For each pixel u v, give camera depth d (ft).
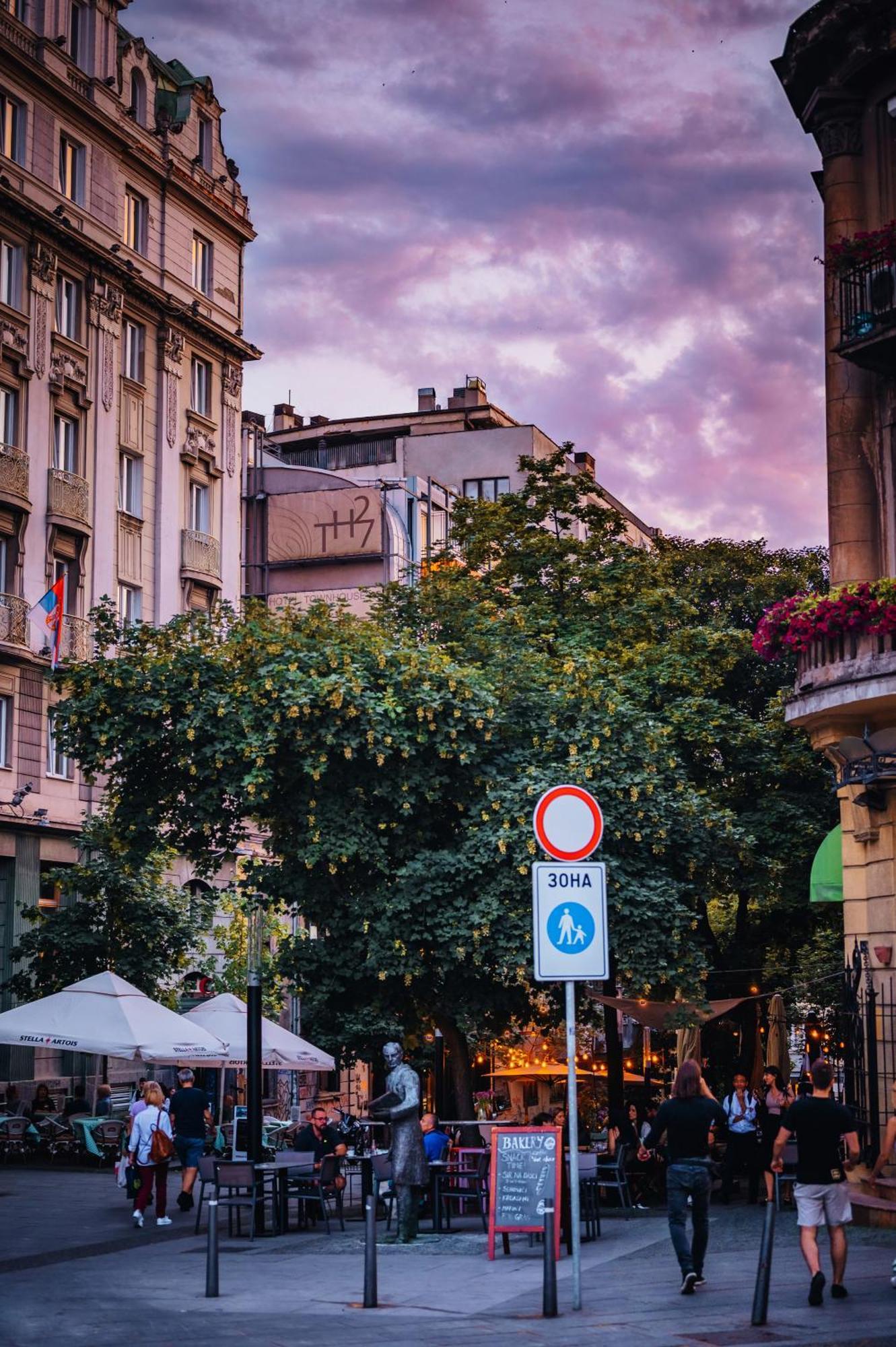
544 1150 57.98
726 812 86.07
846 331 73.36
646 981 81.05
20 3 137.90
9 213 133.59
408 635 99.30
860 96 76.18
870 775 65.67
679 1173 47.26
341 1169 89.45
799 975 119.34
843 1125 44.65
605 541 119.44
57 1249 65.31
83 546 141.38
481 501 124.47
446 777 81.97
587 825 44.55
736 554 144.66
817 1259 44.14
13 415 134.62
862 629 67.05
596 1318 42.98
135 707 83.46
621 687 91.97
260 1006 80.89
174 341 157.99
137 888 124.36
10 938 131.13
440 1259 59.52
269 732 79.82
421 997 85.61
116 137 148.56
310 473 211.61
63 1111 126.62
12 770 131.85
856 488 74.64
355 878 85.35
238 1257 62.75
